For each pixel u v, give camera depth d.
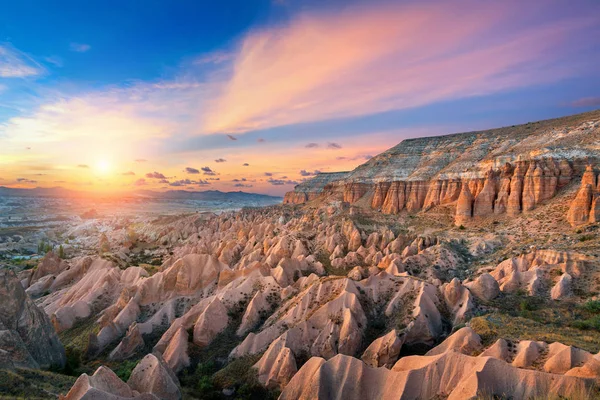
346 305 43.81
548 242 65.31
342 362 32.50
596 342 29.95
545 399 22.77
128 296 58.66
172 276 62.53
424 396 27.84
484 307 43.91
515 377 24.77
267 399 34.69
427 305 42.72
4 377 27.67
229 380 37.59
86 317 58.09
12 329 37.22
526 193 85.06
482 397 23.67
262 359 38.50
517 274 50.81
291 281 63.19
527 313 41.19
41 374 31.47
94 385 26.44
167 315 55.97
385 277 50.19
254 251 80.25
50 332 41.38
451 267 67.31
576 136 89.38
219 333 48.47
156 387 31.86
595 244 55.53
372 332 41.97
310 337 41.06
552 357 26.17
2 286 38.00
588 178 72.94
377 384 30.53
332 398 31.11
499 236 77.62
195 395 35.81
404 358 32.16
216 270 65.19
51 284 78.69
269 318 49.09
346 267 75.31
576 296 44.00
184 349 44.44
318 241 93.62
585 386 22.42
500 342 29.73
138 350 46.81
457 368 27.84
